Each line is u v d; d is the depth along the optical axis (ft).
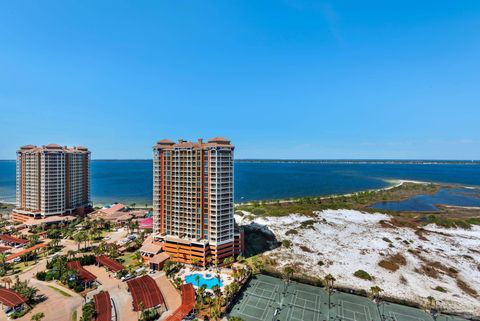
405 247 434.30
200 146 355.56
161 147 378.12
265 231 507.30
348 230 517.96
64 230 477.36
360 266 367.66
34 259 366.63
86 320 222.28
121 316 243.40
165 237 366.63
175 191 370.94
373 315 256.93
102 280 309.22
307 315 255.09
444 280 332.60
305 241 458.91
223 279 316.19
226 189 357.41
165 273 327.47
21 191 552.00
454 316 258.98
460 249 430.61
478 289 312.71
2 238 413.80
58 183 545.03
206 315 247.29
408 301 284.20
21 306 250.57
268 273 342.44
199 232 355.77
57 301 263.90
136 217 581.94
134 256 373.20
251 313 256.32
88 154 631.97
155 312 242.37
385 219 590.14
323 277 334.24
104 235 482.28
